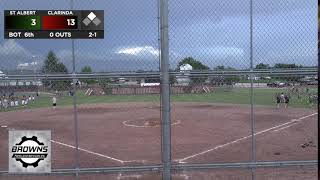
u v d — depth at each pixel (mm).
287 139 17875
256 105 31375
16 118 28250
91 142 17859
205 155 14688
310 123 22547
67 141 18266
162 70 8820
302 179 10078
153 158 14320
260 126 21953
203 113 28188
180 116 26828
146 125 23250
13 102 35156
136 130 21391
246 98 30984
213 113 28156
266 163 9266
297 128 21000
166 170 8930
